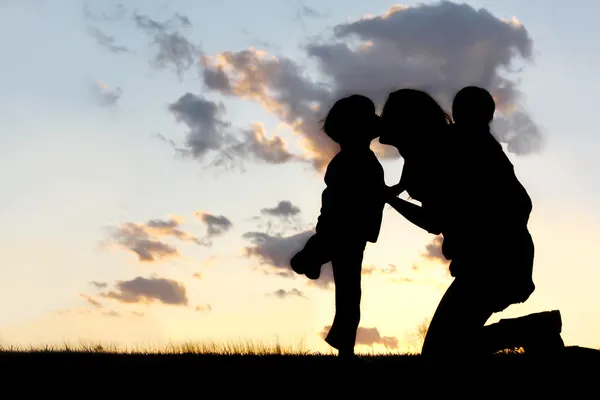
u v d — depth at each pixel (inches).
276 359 297.4
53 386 243.8
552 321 253.9
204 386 246.5
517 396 235.6
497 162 238.2
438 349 238.7
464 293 237.3
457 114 244.4
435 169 240.1
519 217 237.8
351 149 293.7
